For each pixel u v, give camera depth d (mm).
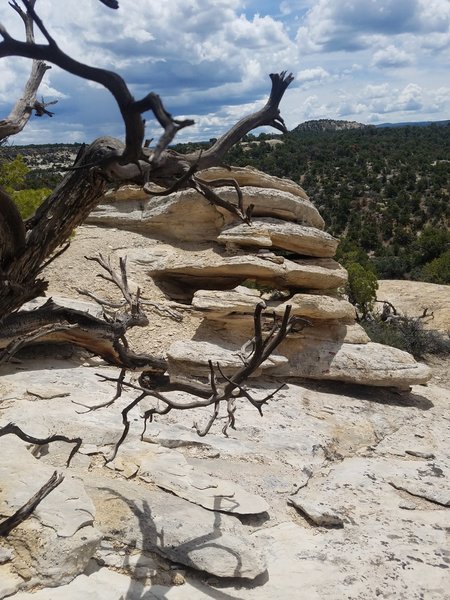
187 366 10172
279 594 5125
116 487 6027
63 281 11883
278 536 6133
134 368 6234
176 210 13055
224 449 7754
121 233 13484
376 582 5496
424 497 7375
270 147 95375
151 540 5328
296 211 12766
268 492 6973
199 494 6324
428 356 16500
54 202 4535
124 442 7250
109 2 3189
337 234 65250
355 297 19719
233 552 5309
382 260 48156
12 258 4508
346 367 11023
